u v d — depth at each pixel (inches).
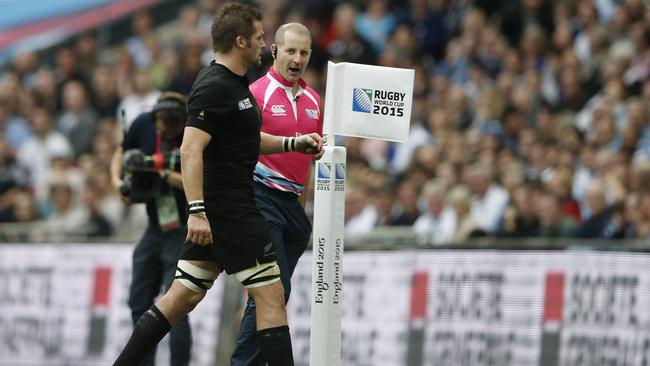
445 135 1792.6
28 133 2400.3
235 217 918.4
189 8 2541.8
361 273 1409.9
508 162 1652.3
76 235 1850.4
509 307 1284.4
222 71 912.9
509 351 1277.1
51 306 1652.3
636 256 1212.5
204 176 919.7
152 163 1171.3
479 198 1610.5
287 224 1061.8
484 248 1311.5
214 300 1481.3
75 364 1609.3
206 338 1477.6
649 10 1806.1
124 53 2353.6
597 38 1817.2
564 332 1245.1
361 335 1398.9
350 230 1692.9
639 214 1425.9
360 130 979.3
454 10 2087.8
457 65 1968.5
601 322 1224.8
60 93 2384.4
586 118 1744.6
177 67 2247.8
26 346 1673.2
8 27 2746.1
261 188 1050.7
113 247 1595.7
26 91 2458.2
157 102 1189.1
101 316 1589.6
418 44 2078.0
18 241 1715.1
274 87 1050.7
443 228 1588.3
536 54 1878.7
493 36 1941.4
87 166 2108.8
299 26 1055.0
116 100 2325.3
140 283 1214.3
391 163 1879.9
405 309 1363.2
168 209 1183.6
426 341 1341.0
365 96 979.9
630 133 1572.3
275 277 934.4
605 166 1560.0
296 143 952.3
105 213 1962.4
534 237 1503.4
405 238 1480.1
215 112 900.0
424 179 1716.3
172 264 1186.6
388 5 2176.4
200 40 2202.3
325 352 962.7
